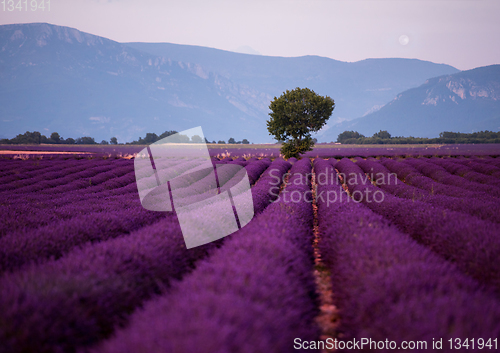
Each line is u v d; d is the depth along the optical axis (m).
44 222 6.09
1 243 4.14
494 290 3.33
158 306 2.45
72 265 3.17
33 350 2.19
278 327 2.14
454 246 4.36
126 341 1.93
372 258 3.42
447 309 2.24
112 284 2.95
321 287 4.23
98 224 5.33
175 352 1.69
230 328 1.84
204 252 4.60
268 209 6.38
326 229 5.83
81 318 2.51
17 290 2.51
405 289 2.59
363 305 2.64
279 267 3.13
